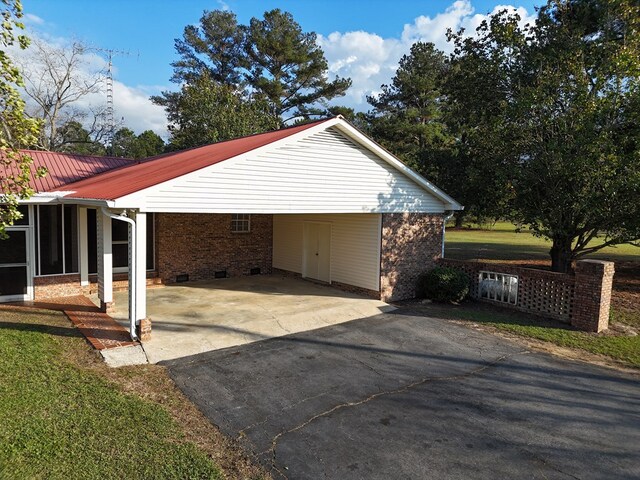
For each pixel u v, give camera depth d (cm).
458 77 1734
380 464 484
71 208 1295
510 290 1238
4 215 643
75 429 521
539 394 682
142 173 1121
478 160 1636
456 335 988
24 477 425
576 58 1365
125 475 441
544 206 1491
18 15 580
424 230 1420
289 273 1719
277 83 3659
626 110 1252
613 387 715
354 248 1403
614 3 1330
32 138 622
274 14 3756
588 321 1034
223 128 2977
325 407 621
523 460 498
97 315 1044
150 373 725
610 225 1395
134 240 840
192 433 538
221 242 1634
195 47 3947
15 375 660
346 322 1086
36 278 1244
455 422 585
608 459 504
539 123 1373
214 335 928
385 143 4128
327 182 1152
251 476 456
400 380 726
